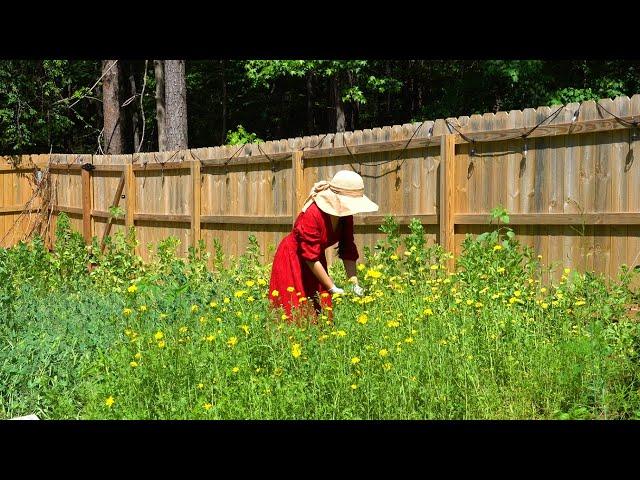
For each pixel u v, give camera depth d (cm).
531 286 749
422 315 593
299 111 3638
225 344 557
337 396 486
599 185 791
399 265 956
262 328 577
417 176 994
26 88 2662
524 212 863
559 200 827
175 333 611
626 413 491
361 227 1081
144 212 1587
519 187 868
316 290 678
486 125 899
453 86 2302
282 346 550
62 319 776
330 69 2245
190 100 3600
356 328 559
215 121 3641
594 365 516
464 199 930
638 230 756
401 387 482
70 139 3359
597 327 543
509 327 572
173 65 1947
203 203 1413
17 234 1983
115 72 2453
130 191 1611
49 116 2695
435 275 907
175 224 1489
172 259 1162
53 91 2777
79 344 665
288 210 1212
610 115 773
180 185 1468
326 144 1130
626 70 1977
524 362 537
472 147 917
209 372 532
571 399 514
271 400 493
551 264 776
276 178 1237
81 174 1822
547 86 2023
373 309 615
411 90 3269
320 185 666
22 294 939
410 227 932
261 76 2317
